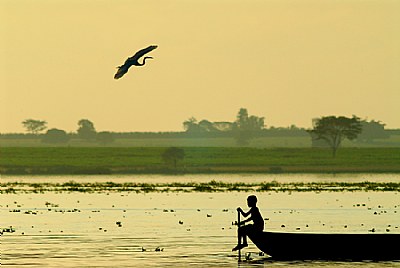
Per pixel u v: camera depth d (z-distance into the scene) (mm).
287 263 116562
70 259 119000
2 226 161625
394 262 117250
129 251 126562
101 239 140625
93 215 187750
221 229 156375
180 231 152750
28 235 146125
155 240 139125
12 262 116562
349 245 120062
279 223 168125
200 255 122688
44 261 117375
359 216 184625
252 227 120625
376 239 120188
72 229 156000
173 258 119812
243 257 121188
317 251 120000
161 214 190875
